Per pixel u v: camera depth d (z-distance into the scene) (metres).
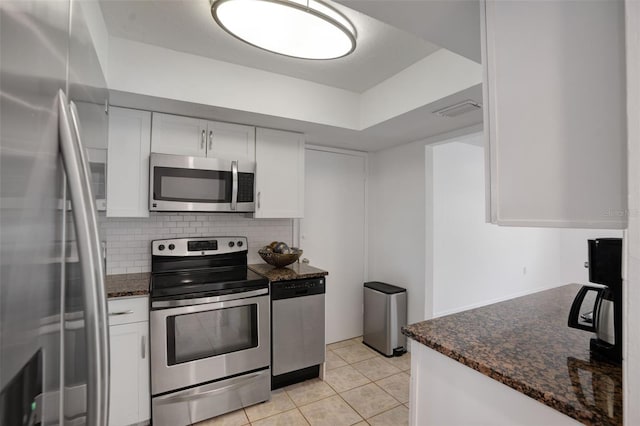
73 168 0.57
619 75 0.74
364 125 2.67
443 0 1.07
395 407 2.26
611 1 0.75
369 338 3.31
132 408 1.93
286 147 2.73
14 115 0.43
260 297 2.30
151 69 1.95
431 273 3.03
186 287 2.06
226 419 2.12
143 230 2.51
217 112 2.26
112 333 1.88
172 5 1.57
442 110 2.19
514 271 4.72
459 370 1.13
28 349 0.47
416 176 3.13
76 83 0.67
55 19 0.55
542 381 0.92
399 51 2.01
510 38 0.95
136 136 2.20
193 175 2.30
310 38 1.59
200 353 2.09
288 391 2.46
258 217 2.61
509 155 0.94
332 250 3.44
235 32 1.55
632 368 0.63
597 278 1.09
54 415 0.55
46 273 0.52
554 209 0.84
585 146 0.79
